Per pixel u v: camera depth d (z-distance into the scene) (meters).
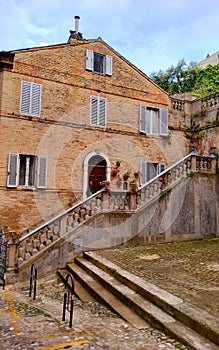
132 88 15.84
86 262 8.99
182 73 33.66
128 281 6.70
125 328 4.95
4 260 8.46
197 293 5.81
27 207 12.62
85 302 6.59
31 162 13.21
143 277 6.91
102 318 5.49
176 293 5.80
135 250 10.02
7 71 12.83
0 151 12.35
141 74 16.20
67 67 14.23
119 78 15.56
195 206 12.07
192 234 11.84
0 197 12.14
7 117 12.62
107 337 4.52
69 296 6.42
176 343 4.30
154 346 4.19
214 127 15.88
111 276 7.50
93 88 14.79
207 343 4.15
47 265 9.09
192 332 4.49
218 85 28.45
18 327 4.91
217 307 5.09
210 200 12.45
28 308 6.07
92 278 7.87
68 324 5.11
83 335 4.58
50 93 13.70
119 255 9.30
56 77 13.91
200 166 12.66
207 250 9.86
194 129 17.00
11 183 12.37
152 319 5.07
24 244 9.02
